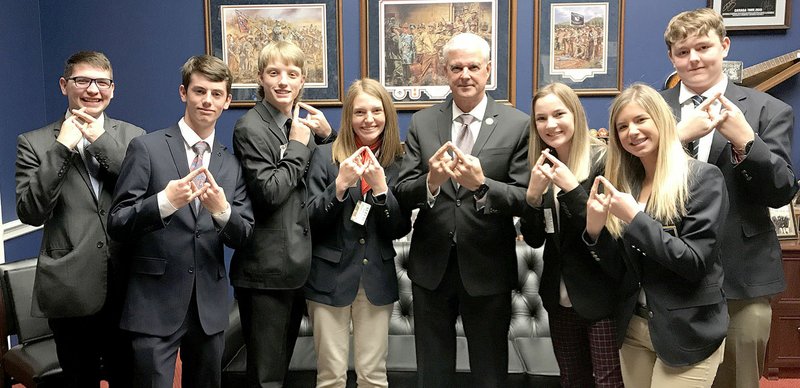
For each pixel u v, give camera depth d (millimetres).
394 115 2086
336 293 2025
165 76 3445
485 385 2004
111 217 1774
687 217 1535
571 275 1829
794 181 1767
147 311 1836
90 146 1892
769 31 3168
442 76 3326
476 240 1922
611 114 1689
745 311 1861
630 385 1748
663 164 1568
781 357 2891
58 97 3496
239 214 1878
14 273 2562
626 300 1712
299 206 2008
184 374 1981
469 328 1997
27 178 1953
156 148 1866
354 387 2393
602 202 1601
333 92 3387
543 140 1861
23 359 2453
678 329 1561
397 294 2119
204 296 1899
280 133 2035
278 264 1958
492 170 1933
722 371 1934
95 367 2135
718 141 1843
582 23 3244
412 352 2566
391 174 2100
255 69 3387
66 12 3434
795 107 3205
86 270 1938
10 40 3158
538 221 1899
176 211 1839
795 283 2846
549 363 2426
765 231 1848
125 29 3430
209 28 3377
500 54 3287
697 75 1890
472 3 3268
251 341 2014
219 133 3451
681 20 1894
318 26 3346
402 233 2088
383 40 3328
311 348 2596
